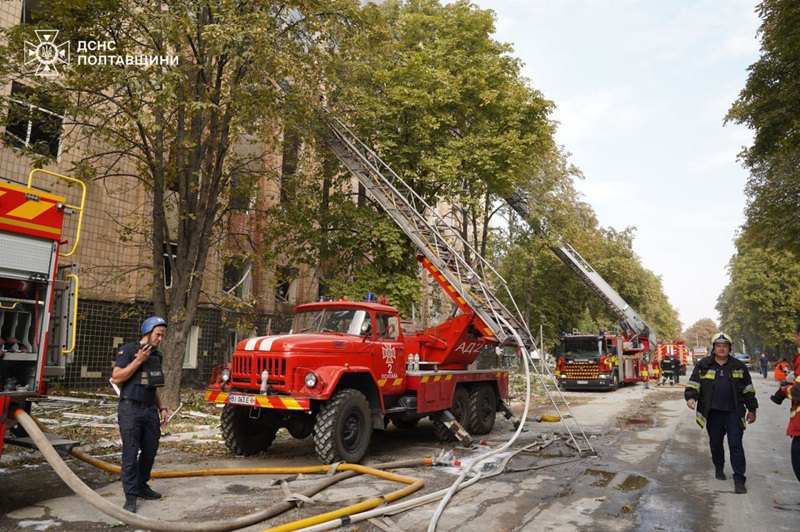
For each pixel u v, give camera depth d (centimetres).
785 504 612
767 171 1953
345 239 1764
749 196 2089
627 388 2756
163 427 1057
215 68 1236
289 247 1809
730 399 693
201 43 1189
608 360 2462
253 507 568
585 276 2894
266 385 766
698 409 720
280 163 1844
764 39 1562
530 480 720
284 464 787
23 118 1186
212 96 1220
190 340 1858
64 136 1269
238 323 1588
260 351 793
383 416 861
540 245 2716
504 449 893
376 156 1703
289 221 1628
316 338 812
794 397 584
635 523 542
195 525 475
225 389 820
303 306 969
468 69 1862
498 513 570
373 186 1617
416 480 658
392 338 942
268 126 1340
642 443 1020
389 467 756
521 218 2691
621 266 3825
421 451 923
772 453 928
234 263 1648
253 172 1475
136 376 559
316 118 1427
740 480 667
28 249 543
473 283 1254
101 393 1500
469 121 1958
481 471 755
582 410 1628
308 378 751
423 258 1334
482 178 1883
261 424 858
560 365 2545
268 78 1205
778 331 5219
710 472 775
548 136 2005
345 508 536
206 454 855
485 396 1152
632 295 4128
